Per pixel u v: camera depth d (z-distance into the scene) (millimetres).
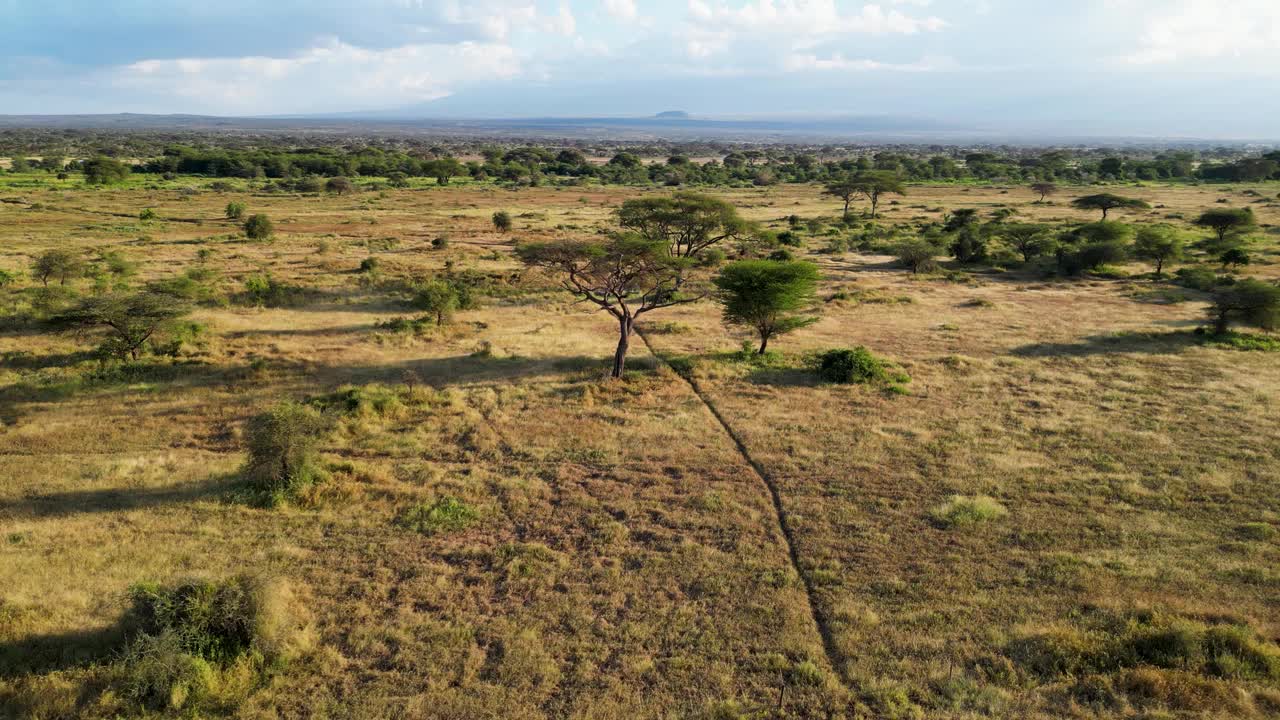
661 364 30375
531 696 11648
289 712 11320
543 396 26469
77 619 13273
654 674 12148
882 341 35062
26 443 21281
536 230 78875
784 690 11750
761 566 15398
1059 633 12766
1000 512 17422
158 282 43844
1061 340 34938
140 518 17062
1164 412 24469
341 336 34656
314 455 19797
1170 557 15398
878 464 20516
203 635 12391
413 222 86812
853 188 99250
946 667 12188
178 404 24875
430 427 23344
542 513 17766
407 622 13523
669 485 19328
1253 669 11680
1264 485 18641
